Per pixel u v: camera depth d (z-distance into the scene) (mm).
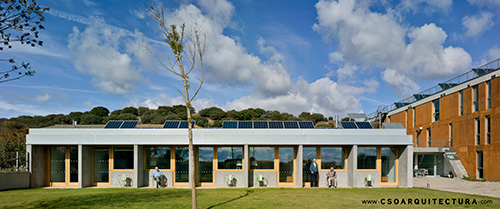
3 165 27234
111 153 19391
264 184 19453
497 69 25828
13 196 13219
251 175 19500
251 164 19547
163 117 67500
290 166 19672
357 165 19844
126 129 18672
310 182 19578
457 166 29812
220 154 19562
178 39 10297
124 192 15281
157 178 18438
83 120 67125
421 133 38969
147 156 19516
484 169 27047
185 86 10188
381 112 51656
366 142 19031
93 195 13773
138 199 12500
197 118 68562
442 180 26703
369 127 20203
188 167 19438
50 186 19094
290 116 81938
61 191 15742
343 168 19875
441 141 33250
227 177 19344
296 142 18906
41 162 18938
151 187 18766
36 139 18266
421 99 39156
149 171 19375
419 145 38812
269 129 18953
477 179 27094
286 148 19766
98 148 19500
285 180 19578
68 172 19188
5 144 28609
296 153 19625
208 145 19484
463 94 30500
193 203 9531
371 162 19938
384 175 19938
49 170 19266
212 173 19422
